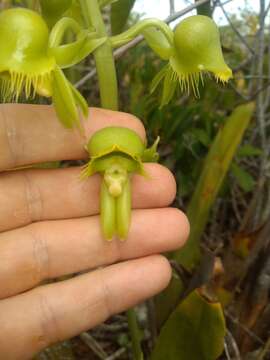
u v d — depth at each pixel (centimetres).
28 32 7
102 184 8
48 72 7
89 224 9
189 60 8
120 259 9
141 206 9
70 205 9
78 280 9
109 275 9
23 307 9
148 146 14
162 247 9
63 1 8
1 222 9
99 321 9
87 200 9
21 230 9
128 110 16
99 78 8
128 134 7
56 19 8
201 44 7
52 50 7
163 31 8
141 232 9
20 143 9
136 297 9
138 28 8
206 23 8
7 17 7
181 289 11
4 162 9
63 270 9
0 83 8
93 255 9
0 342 9
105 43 8
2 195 9
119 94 16
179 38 8
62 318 9
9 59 7
